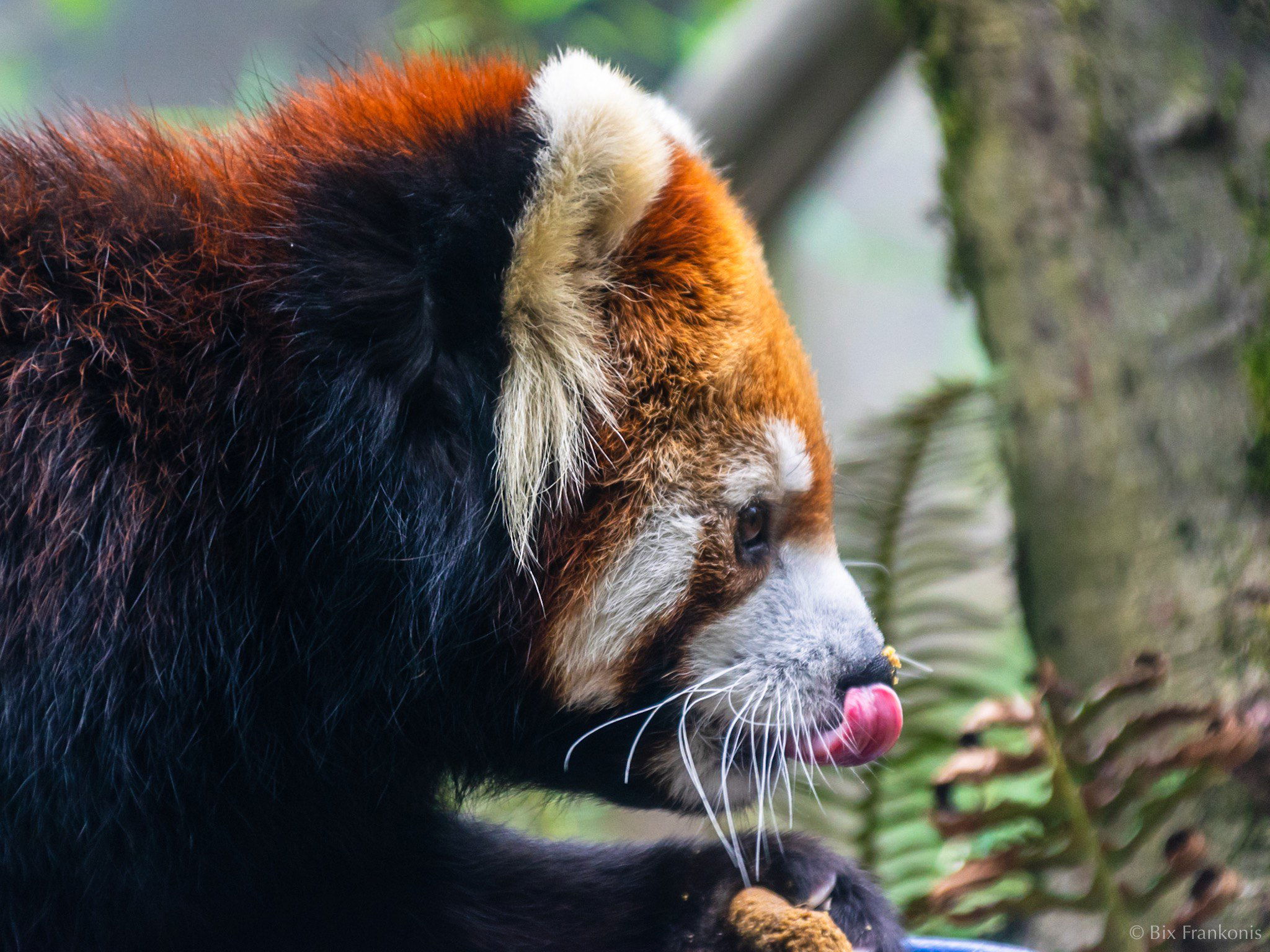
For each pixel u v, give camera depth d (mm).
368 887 4633
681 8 16250
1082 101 6012
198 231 4164
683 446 4312
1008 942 6062
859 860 5816
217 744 4059
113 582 3795
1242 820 5086
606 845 5297
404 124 4340
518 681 4438
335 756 4324
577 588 4301
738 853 4668
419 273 4125
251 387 4043
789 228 11438
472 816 5543
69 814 3793
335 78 4777
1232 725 4617
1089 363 5988
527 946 4656
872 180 25547
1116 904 4492
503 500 4184
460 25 12555
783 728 4562
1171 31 5887
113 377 3930
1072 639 6000
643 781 4727
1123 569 5840
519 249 4062
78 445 3834
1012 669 6953
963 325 23500
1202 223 5781
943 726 6035
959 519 6828
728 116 9727
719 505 4359
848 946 4145
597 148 4121
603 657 4406
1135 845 4516
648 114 4559
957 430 6637
